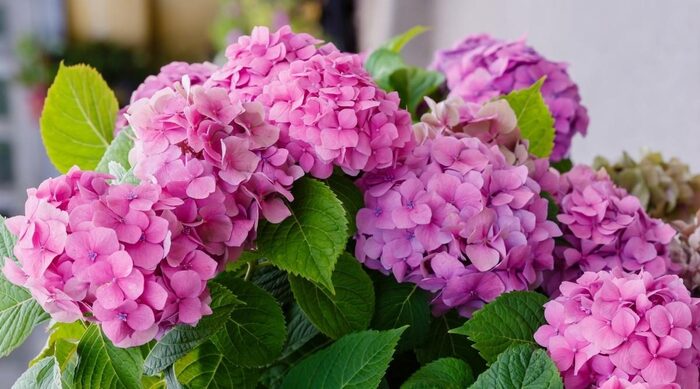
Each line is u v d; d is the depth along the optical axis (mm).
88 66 1104
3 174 5887
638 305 852
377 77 1297
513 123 1027
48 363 901
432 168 951
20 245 837
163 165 868
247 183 889
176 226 850
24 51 5508
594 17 1877
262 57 967
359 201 960
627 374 841
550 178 1021
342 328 952
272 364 997
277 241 910
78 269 822
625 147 1726
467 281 929
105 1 6125
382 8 3998
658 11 1527
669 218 1244
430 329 985
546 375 842
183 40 7023
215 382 939
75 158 1120
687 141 1421
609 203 994
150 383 951
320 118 912
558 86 1208
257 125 905
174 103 887
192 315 843
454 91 1222
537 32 2314
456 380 892
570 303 877
